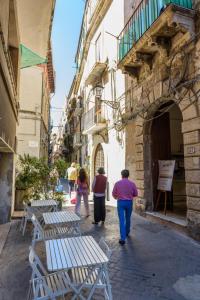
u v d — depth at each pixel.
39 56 10.43
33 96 16.89
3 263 4.65
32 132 16.58
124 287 3.74
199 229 5.93
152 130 9.16
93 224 7.90
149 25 7.72
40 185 9.66
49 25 8.16
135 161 9.78
